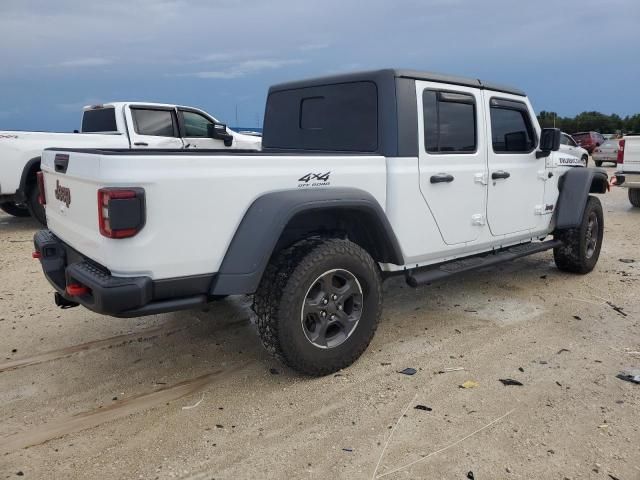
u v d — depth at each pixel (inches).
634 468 103.9
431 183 162.1
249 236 122.9
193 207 117.5
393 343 164.6
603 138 1328.7
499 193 188.9
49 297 210.4
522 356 154.3
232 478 102.5
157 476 103.3
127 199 109.0
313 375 140.6
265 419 122.9
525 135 202.7
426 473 103.0
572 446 110.9
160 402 131.1
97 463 107.5
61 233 144.3
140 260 113.0
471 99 175.6
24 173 337.1
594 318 185.0
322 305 136.7
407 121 155.1
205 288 123.8
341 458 108.1
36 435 117.3
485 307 197.5
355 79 162.4
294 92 184.9
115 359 155.0
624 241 315.9
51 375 145.2
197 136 409.7
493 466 104.9
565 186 223.0
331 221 149.0
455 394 132.6
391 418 122.2
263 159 126.8
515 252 202.7
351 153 156.4
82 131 413.7
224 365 150.7
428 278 164.4
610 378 140.4
